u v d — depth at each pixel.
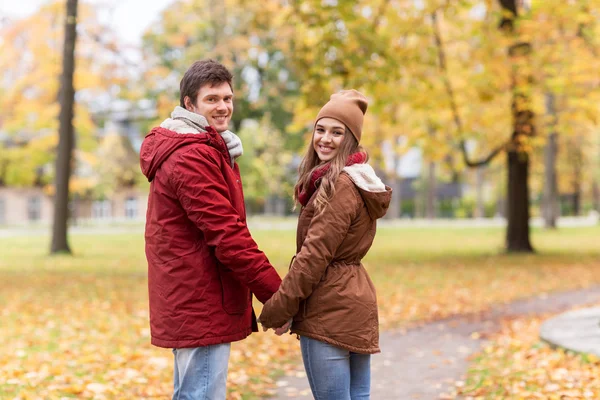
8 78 24.53
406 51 14.34
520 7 17.38
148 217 2.98
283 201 66.94
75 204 43.78
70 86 18.02
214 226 2.80
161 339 2.90
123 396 4.73
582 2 13.78
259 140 44.47
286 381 5.53
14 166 31.00
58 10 22.78
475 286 11.96
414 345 7.15
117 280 12.71
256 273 2.85
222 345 2.95
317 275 2.84
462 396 5.00
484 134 17.67
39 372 5.25
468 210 62.12
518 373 5.41
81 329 7.67
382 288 11.70
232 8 28.30
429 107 15.07
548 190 31.30
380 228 35.19
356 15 12.77
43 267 15.19
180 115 2.98
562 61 14.47
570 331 6.68
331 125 3.00
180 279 2.87
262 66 31.41
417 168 60.69
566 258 16.83
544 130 15.94
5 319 8.30
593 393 4.62
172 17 29.95
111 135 44.97
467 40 15.70
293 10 12.62
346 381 2.98
